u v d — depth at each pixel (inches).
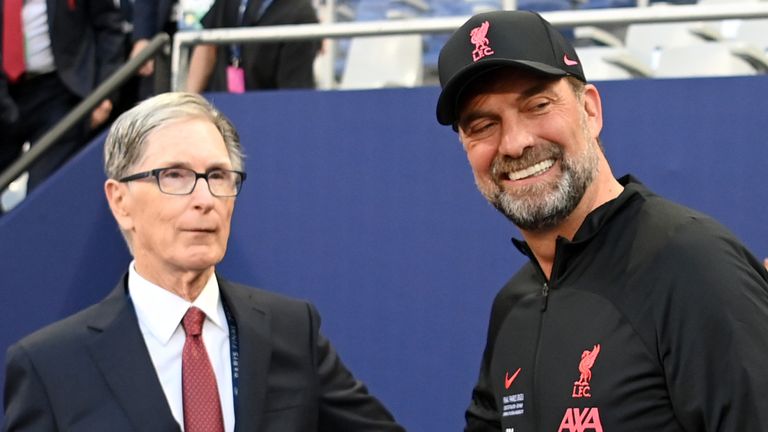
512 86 89.8
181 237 95.4
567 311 89.2
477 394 101.3
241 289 101.2
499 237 149.9
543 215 90.6
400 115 154.4
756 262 87.0
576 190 90.2
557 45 92.0
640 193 90.6
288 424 95.5
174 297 96.4
